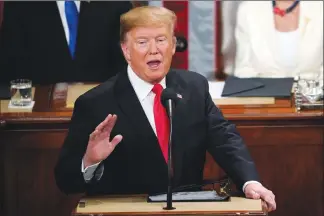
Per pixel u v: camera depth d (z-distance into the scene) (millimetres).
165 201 10828
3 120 16281
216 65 22531
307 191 17062
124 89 12031
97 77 20344
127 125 11898
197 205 10555
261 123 16703
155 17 11297
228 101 17406
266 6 21719
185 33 22562
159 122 12000
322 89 17828
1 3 20297
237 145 12344
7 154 16625
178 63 22625
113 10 20250
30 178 16734
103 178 12102
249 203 10672
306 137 16812
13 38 20438
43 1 20344
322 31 21516
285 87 18109
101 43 20250
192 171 12195
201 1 22391
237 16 21953
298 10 21547
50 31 20359
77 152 11883
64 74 20406
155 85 11992
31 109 17078
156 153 11914
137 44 11422
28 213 16844
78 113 12023
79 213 10211
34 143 16594
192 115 12203
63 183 11867
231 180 12289
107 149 11062
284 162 16953
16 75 20500
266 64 21562
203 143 12328
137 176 11992
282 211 17141
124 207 10547
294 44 21516
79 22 20266
